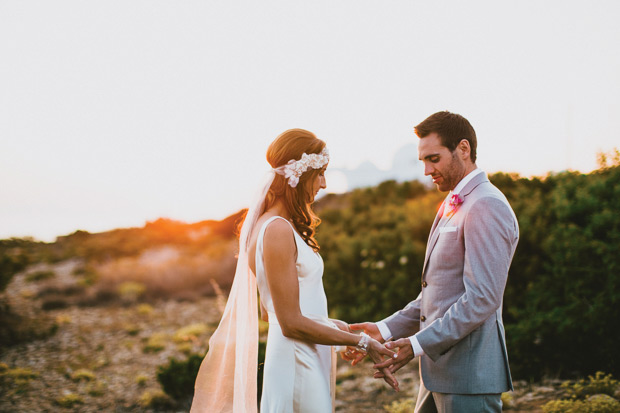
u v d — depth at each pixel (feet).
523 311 16.62
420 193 38.78
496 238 6.99
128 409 16.22
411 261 22.81
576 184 18.03
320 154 7.66
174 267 38.88
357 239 26.37
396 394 15.42
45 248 61.41
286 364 7.34
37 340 24.77
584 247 15.53
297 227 7.66
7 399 16.76
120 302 33.68
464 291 7.45
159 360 21.47
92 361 21.59
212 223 63.98
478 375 7.29
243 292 8.00
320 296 7.68
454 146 7.62
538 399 13.32
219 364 8.41
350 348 8.91
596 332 14.23
